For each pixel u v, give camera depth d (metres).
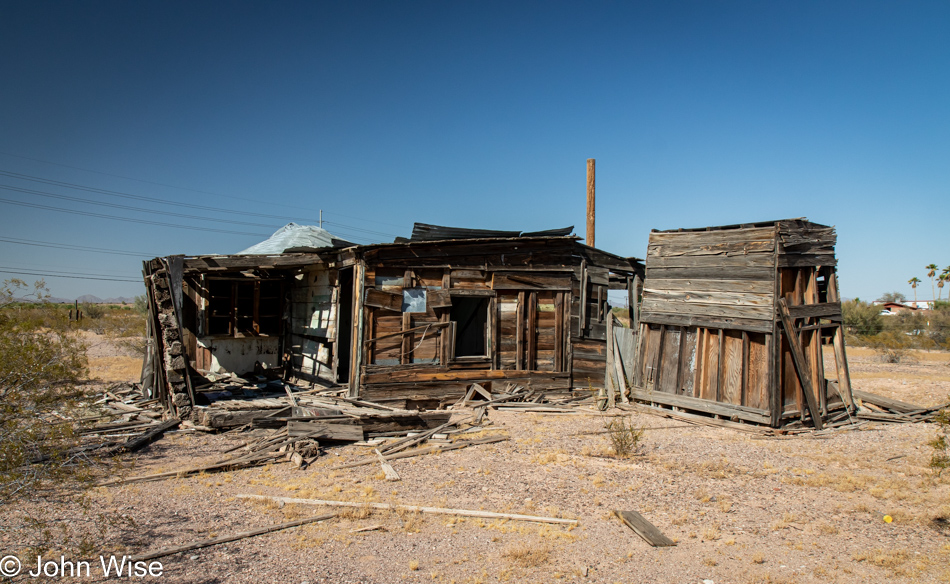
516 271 14.72
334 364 14.03
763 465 8.80
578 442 10.27
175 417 10.97
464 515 6.46
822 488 7.66
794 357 11.72
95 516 6.04
